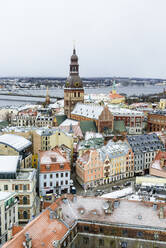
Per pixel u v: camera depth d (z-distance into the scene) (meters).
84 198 84.00
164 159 135.62
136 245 76.81
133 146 157.25
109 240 78.25
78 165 142.25
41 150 146.12
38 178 129.50
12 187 103.12
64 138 160.50
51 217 74.38
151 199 102.25
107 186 140.62
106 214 79.31
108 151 146.12
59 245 66.25
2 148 132.88
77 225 78.88
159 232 74.25
